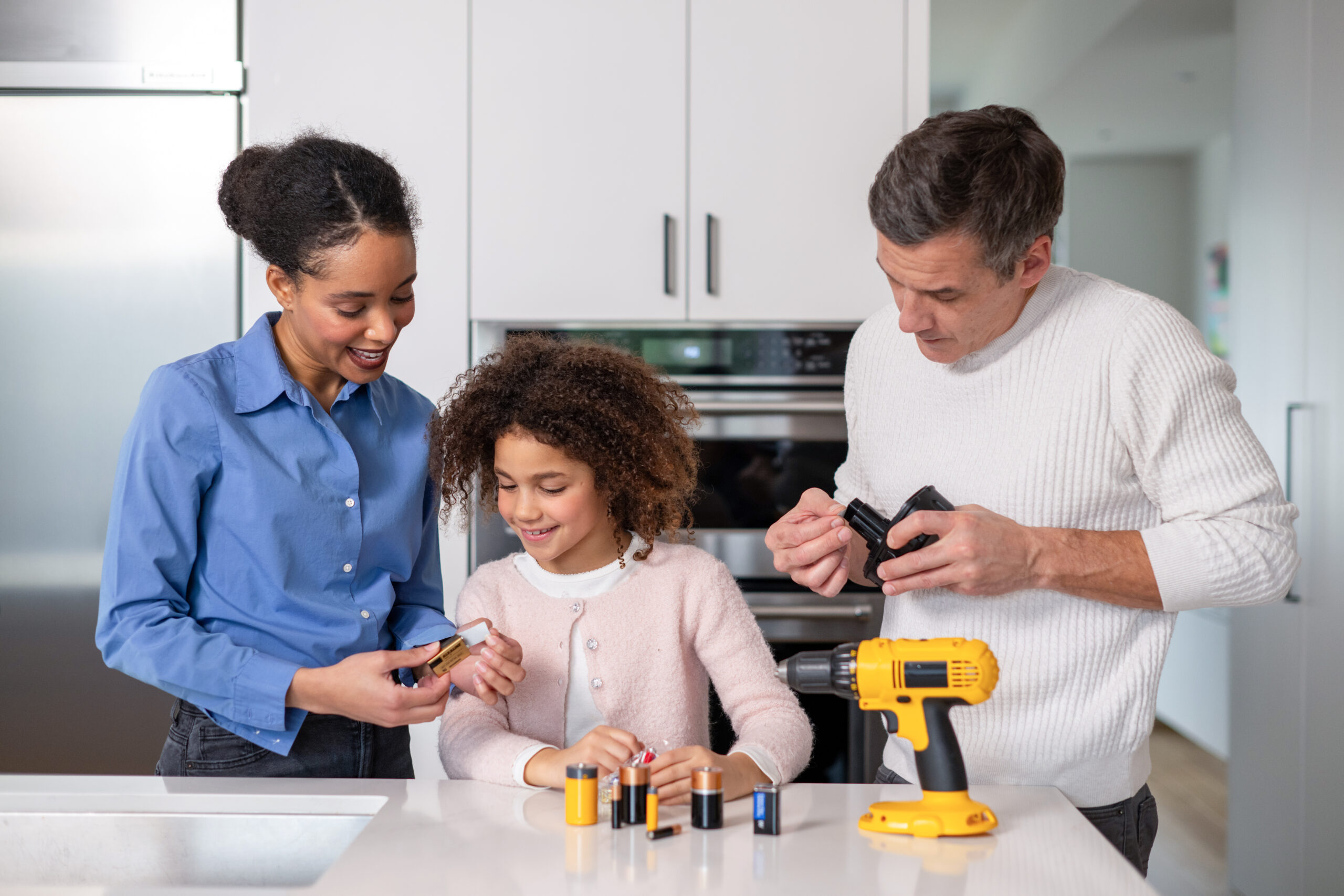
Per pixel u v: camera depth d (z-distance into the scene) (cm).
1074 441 109
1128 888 78
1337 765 229
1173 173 584
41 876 100
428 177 225
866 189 225
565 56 224
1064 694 111
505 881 80
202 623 120
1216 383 107
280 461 119
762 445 227
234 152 221
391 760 130
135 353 221
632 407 120
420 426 135
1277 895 256
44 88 219
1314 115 245
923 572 104
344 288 109
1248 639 275
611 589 127
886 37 224
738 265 226
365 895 77
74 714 219
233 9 220
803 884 79
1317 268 243
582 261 226
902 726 91
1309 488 245
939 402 118
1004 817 95
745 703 121
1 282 219
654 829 89
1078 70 420
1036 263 105
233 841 100
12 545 219
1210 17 361
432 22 223
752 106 225
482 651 113
